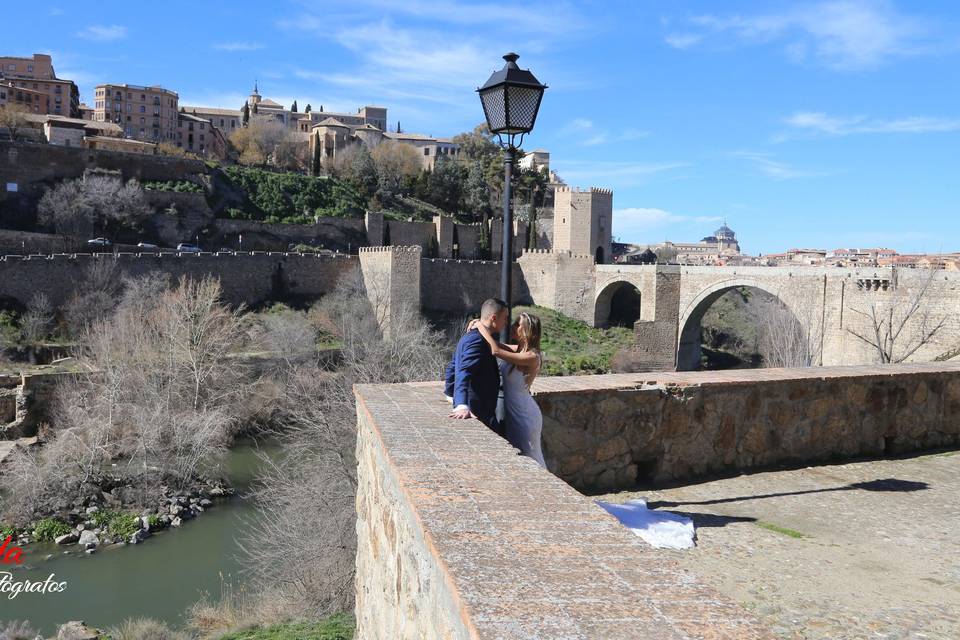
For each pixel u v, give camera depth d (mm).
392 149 132375
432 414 6266
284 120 180750
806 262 114875
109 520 29016
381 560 5484
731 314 89250
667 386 8781
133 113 138375
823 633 4742
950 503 7754
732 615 2471
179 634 20156
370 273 72062
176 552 26828
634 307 87500
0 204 77875
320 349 54438
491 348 6473
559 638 2285
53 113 136625
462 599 2566
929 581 5633
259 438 40500
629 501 7625
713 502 7879
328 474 23891
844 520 7199
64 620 21500
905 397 10234
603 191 105812
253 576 24766
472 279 80500
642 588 2689
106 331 42875
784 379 9406
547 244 115812
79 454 32250
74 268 58094
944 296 46719
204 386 38969
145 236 82125
